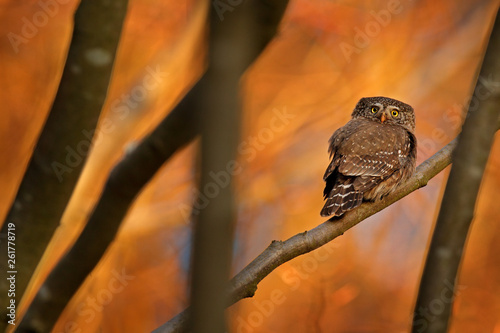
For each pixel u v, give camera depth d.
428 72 14.95
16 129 13.73
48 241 4.46
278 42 14.57
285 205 14.17
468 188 4.06
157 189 13.29
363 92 14.68
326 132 14.59
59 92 4.24
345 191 6.81
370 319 13.84
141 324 13.31
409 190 6.12
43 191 4.34
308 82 14.73
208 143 2.50
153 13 13.19
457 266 4.06
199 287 2.48
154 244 13.42
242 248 13.70
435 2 15.22
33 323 4.58
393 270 14.75
